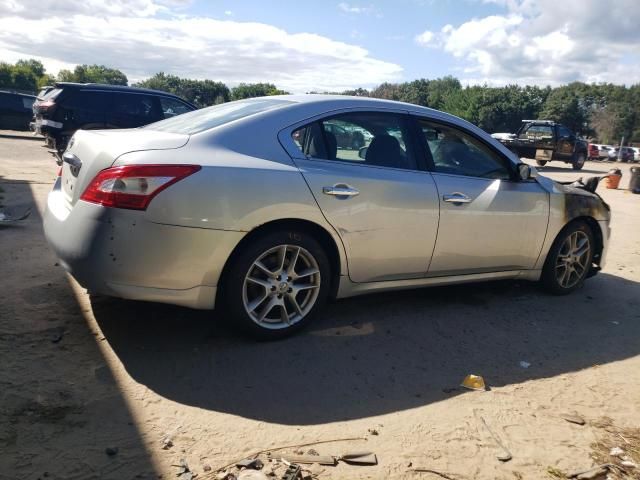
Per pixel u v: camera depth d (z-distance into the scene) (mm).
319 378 3162
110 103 10844
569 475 2475
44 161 13250
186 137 3303
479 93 74125
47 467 2229
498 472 2457
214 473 2283
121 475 2227
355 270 3729
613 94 96375
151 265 3010
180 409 2727
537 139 23312
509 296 4938
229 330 3637
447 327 4078
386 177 3754
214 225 3098
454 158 4254
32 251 5004
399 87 111500
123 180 2945
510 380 3354
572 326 4344
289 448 2496
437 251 4043
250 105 3879
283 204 3299
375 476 2357
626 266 6543
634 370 3619
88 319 3625
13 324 3451
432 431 2730
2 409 2570
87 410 2637
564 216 4770
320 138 3631
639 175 15727
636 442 2770
